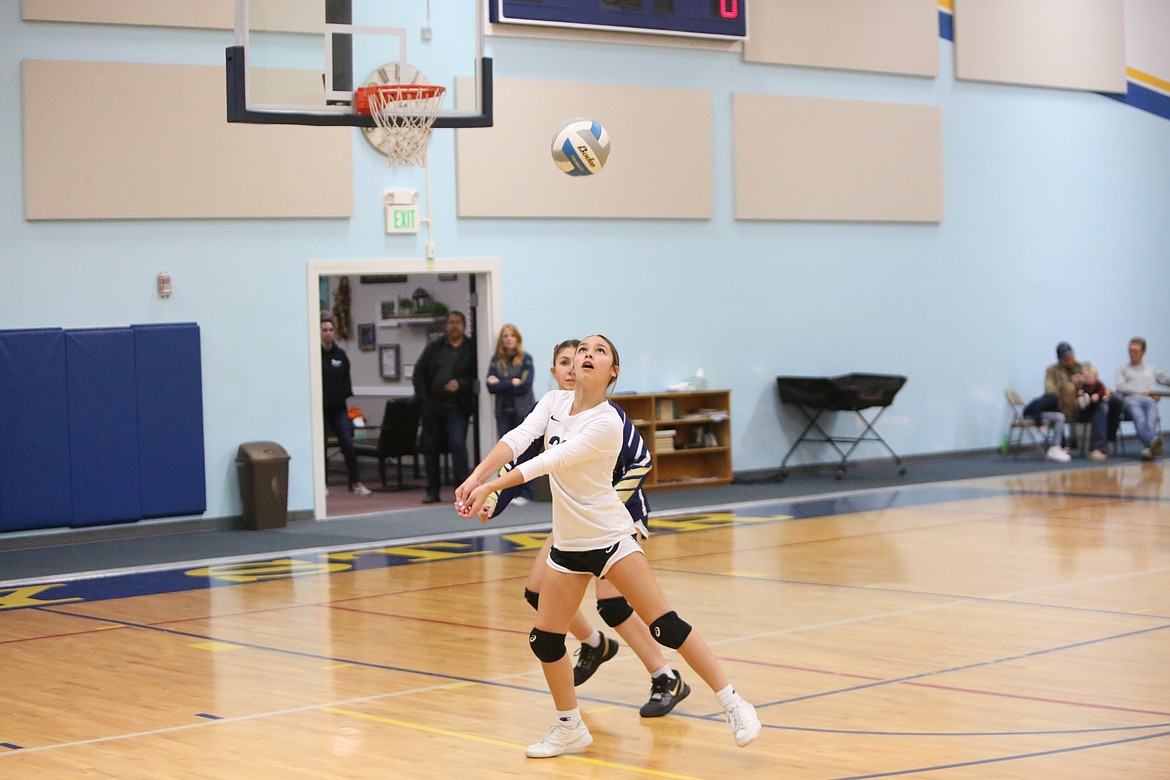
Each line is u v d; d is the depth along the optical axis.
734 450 18.05
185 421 14.34
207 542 13.62
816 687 6.95
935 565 11.04
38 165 13.69
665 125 17.28
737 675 7.27
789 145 18.34
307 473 15.09
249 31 12.30
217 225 14.61
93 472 13.89
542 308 16.55
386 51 13.01
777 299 18.39
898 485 17.17
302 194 14.95
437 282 20.66
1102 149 21.66
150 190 14.20
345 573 11.41
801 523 13.91
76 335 13.81
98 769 5.66
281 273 14.95
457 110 13.23
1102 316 21.69
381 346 21.75
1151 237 22.27
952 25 19.92
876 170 19.12
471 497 5.37
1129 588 9.80
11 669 7.87
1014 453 20.64
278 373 14.94
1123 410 20.16
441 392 16.12
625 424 5.73
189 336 14.34
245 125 14.64
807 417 18.64
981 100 20.31
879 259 19.33
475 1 13.65
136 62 14.15
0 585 11.26
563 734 5.77
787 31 18.22
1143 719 6.18
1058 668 7.31
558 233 16.66
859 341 19.14
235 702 6.90
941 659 7.59
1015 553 11.58
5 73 13.59
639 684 7.20
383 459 18.14
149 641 8.67
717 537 12.98
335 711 6.66
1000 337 20.58
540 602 5.75
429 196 15.74
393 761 5.71
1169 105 22.42
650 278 17.34
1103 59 21.45
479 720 6.43
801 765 5.52
